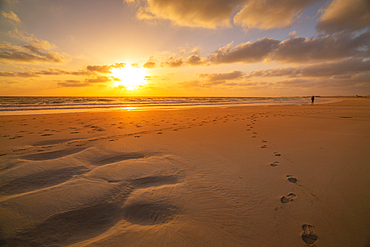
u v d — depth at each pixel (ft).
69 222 5.32
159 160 10.64
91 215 5.65
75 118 29.91
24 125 22.38
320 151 11.94
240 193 7.20
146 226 5.35
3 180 7.59
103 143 14.14
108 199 6.48
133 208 6.11
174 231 5.18
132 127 21.61
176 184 7.86
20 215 5.45
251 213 5.99
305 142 14.24
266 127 21.16
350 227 5.26
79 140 15.03
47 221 5.29
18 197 6.35
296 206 6.29
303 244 4.74
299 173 8.85
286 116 32.60
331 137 15.51
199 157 11.27
